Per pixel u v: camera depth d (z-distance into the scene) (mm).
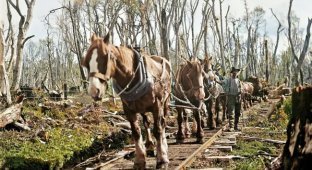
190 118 16688
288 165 6062
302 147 5875
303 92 5988
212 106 15445
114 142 12797
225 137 13469
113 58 6996
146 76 7578
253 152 11062
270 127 17016
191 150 10633
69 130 13492
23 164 9234
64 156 10320
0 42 16531
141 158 8016
